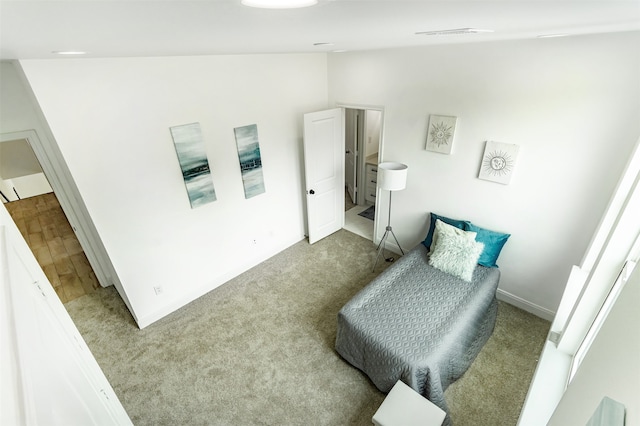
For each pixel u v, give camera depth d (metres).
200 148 3.04
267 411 2.35
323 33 1.11
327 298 3.45
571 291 2.13
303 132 3.80
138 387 2.56
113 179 2.59
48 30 0.69
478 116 2.87
